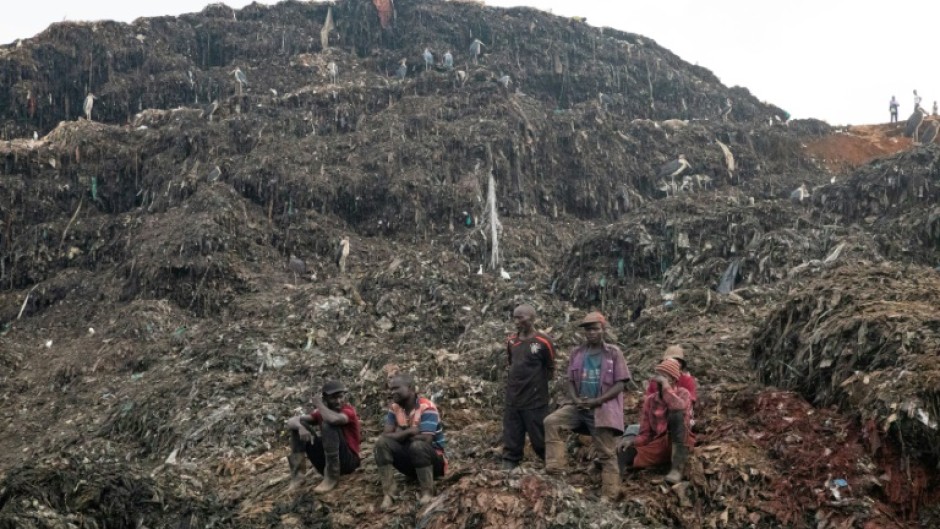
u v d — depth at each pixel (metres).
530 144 24.91
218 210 20.67
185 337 16.14
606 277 16.16
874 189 17.94
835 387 8.04
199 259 19.11
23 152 24.22
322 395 8.57
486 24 33.53
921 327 7.96
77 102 30.00
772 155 28.53
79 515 7.65
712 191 23.94
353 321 14.62
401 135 24.31
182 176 22.77
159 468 9.86
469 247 20.02
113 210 23.95
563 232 22.72
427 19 33.56
